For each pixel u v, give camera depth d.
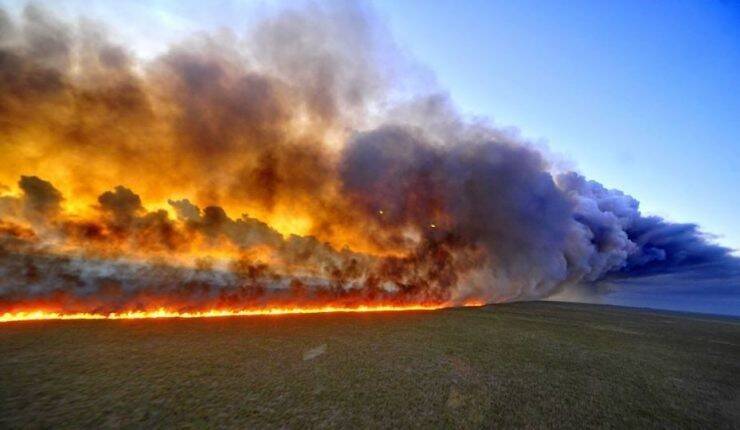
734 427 6.16
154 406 5.28
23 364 6.50
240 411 5.32
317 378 6.96
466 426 5.41
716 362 10.80
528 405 6.41
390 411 5.73
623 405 6.75
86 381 6.00
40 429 4.45
